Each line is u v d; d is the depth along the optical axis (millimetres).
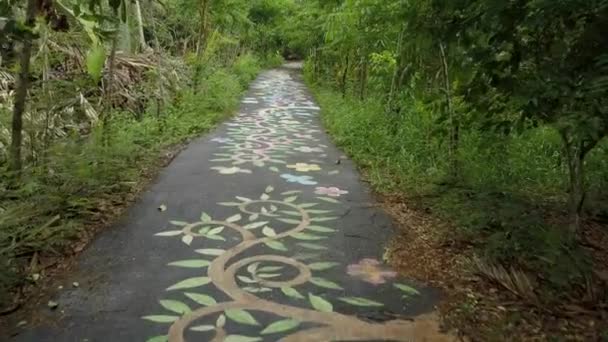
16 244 2879
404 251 3338
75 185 4000
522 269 2920
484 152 5195
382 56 7207
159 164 5672
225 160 6023
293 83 18031
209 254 3195
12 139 3795
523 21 2604
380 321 2428
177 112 8258
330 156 6445
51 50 5410
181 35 12641
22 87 3711
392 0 5488
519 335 2320
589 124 2238
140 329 2293
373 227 3803
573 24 2473
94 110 5941
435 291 2762
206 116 8859
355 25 7484
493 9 2633
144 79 8352
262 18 21688
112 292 2652
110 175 4504
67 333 2254
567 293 2699
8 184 3643
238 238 3498
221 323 2359
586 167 4887
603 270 3105
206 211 4074
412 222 3934
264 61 26047
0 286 2551
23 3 3527
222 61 15969
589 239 3787
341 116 8570
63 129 5262
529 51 2811
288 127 8711
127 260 3076
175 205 4203
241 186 4875
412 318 2463
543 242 3025
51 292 2648
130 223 3732
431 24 3262
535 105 2561
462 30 3062
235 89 12516
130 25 9430
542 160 5398
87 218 3746
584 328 2387
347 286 2795
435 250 3354
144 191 4590
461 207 3816
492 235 3219
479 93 3434
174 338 2223
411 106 6934
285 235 3586
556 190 4809
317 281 2846
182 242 3389
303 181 5152
